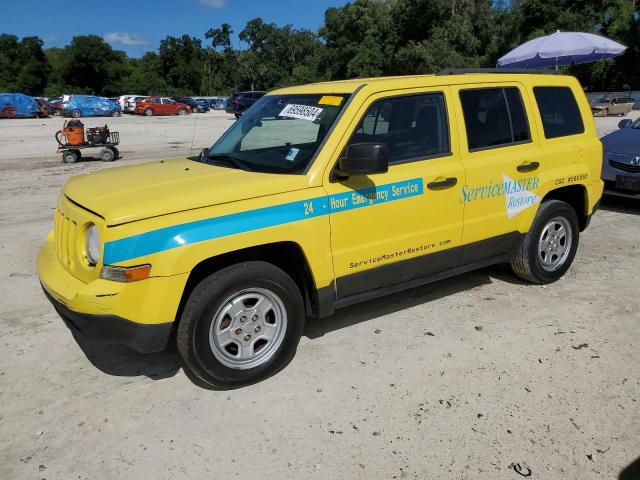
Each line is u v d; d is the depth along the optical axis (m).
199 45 107.81
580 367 3.80
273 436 3.15
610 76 47.84
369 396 3.51
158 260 3.20
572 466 2.88
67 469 2.92
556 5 45.53
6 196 10.02
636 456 2.94
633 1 44.94
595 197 5.45
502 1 51.03
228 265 3.59
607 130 20.47
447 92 4.37
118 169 4.46
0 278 5.69
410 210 4.11
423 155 4.23
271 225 3.51
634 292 5.06
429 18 55.19
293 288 3.73
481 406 3.39
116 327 3.21
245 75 109.44
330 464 2.92
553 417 3.27
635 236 6.89
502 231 4.76
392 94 4.06
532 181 4.84
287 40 111.69
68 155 14.81
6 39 88.62
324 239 3.74
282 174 3.76
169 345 4.25
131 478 2.85
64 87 85.38
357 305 4.90
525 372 3.75
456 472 2.85
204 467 2.92
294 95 4.47
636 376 3.68
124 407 3.45
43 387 3.68
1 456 3.02
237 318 3.55
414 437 3.12
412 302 4.93
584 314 4.62
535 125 4.92
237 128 4.72
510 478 2.80
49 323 4.65
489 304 4.86
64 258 3.69
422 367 3.84
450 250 4.45
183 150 17.84
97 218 3.27
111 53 88.31
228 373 3.54
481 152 4.54
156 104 46.09
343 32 69.88
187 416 3.35
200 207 3.37
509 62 13.52
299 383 3.68
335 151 3.78
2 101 41.09
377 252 4.01
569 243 5.32
